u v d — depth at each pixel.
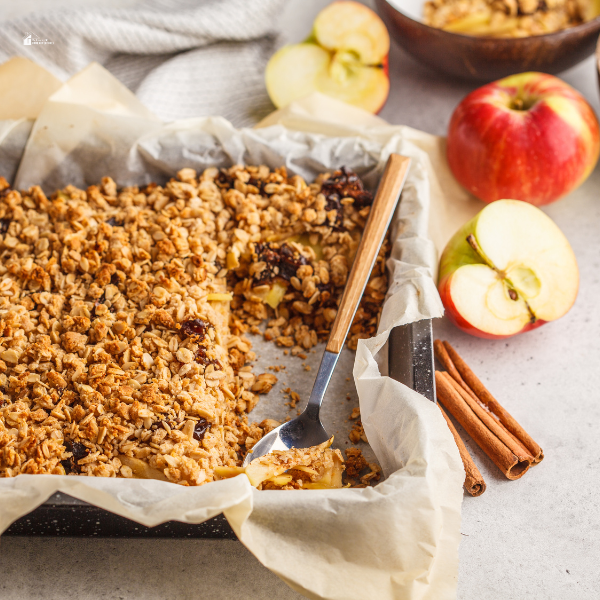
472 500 0.61
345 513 0.55
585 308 0.67
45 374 0.60
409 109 0.75
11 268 0.63
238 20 0.76
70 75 0.76
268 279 0.65
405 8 0.76
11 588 0.58
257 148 0.67
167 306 0.62
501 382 0.65
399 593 0.55
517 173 0.67
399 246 0.64
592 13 0.74
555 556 0.59
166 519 0.54
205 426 0.59
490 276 0.64
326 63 0.73
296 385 0.64
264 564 0.55
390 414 0.58
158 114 0.74
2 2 0.80
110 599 0.58
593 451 0.62
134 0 0.80
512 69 0.72
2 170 0.68
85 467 0.58
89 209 0.66
